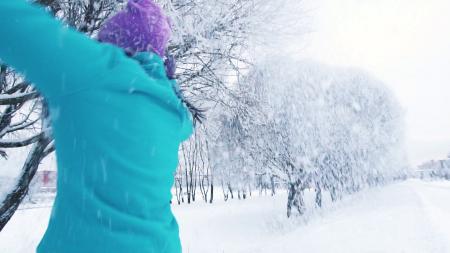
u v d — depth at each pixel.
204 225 23.11
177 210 33.91
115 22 0.87
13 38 0.67
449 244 7.44
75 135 0.73
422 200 22.92
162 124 0.83
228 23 5.50
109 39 0.86
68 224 0.75
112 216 0.75
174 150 0.90
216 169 24.66
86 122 0.73
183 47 5.34
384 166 34.78
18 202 4.02
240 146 22.09
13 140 3.90
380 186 42.81
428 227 10.02
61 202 0.76
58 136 0.75
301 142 22.91
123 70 0.75
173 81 0.98
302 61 22.33
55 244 0.75
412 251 7.17
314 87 23.50
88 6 4.08
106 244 0.74
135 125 0.77
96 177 0.74
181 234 19.44
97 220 0.74
